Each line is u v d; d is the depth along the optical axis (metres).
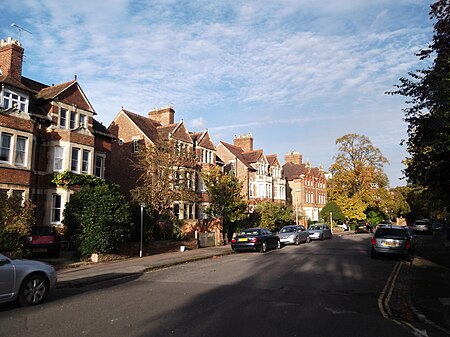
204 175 31.50
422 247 28.05
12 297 8.99
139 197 24.36
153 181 25.42
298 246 28.86
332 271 15.39
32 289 9.40
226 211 31.11
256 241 23.64
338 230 59.59
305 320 7.93
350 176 56.75
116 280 13.87
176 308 8.95
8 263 9.13
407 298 10.45
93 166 26.70
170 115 39.84
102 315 8.32
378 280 13.31
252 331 7.09
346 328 7.39
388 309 9.16
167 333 6.95
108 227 18.97
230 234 33.47
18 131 21.81
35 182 23.70
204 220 32.19
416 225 51.97
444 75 11.86
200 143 39.00
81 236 18.83
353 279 13.45
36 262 9.87
